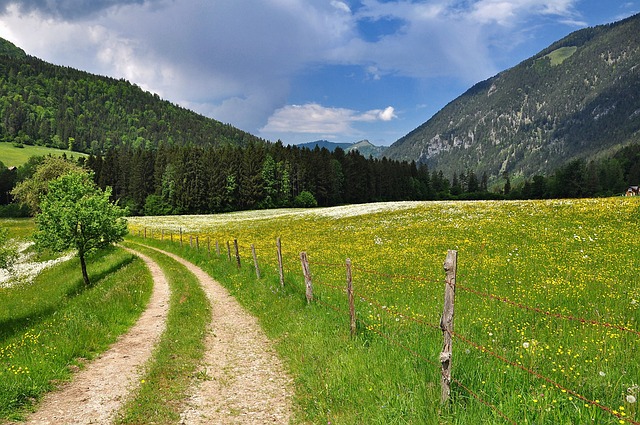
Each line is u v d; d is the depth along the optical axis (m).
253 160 130.50
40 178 78.88
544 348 7.82
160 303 18.41
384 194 159.62
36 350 10.34
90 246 30.53
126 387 8.62
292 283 17.75
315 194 139.00
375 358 8.44
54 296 28.84
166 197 128.75
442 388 6.27
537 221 31.41
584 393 5.98
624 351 7.24
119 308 15.99
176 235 60.50
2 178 140.75
